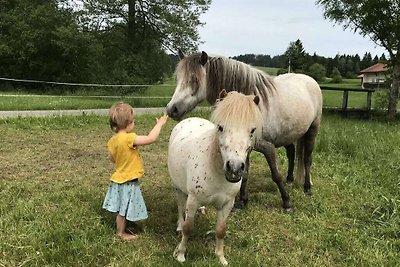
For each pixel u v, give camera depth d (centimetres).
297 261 367
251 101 303
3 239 362
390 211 464
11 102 1358
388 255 375
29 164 615
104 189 515
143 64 2262
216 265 340
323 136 856
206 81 448
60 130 905
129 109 395
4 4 2692
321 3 1669
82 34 2236
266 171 648
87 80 2648
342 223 449
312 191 551
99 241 371
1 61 2569
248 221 447
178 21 2256
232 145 290
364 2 1545
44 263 334
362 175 614
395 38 1557
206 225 425
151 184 552
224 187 324
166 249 375
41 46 2506
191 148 344
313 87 542
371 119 1541
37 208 430
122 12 2298
